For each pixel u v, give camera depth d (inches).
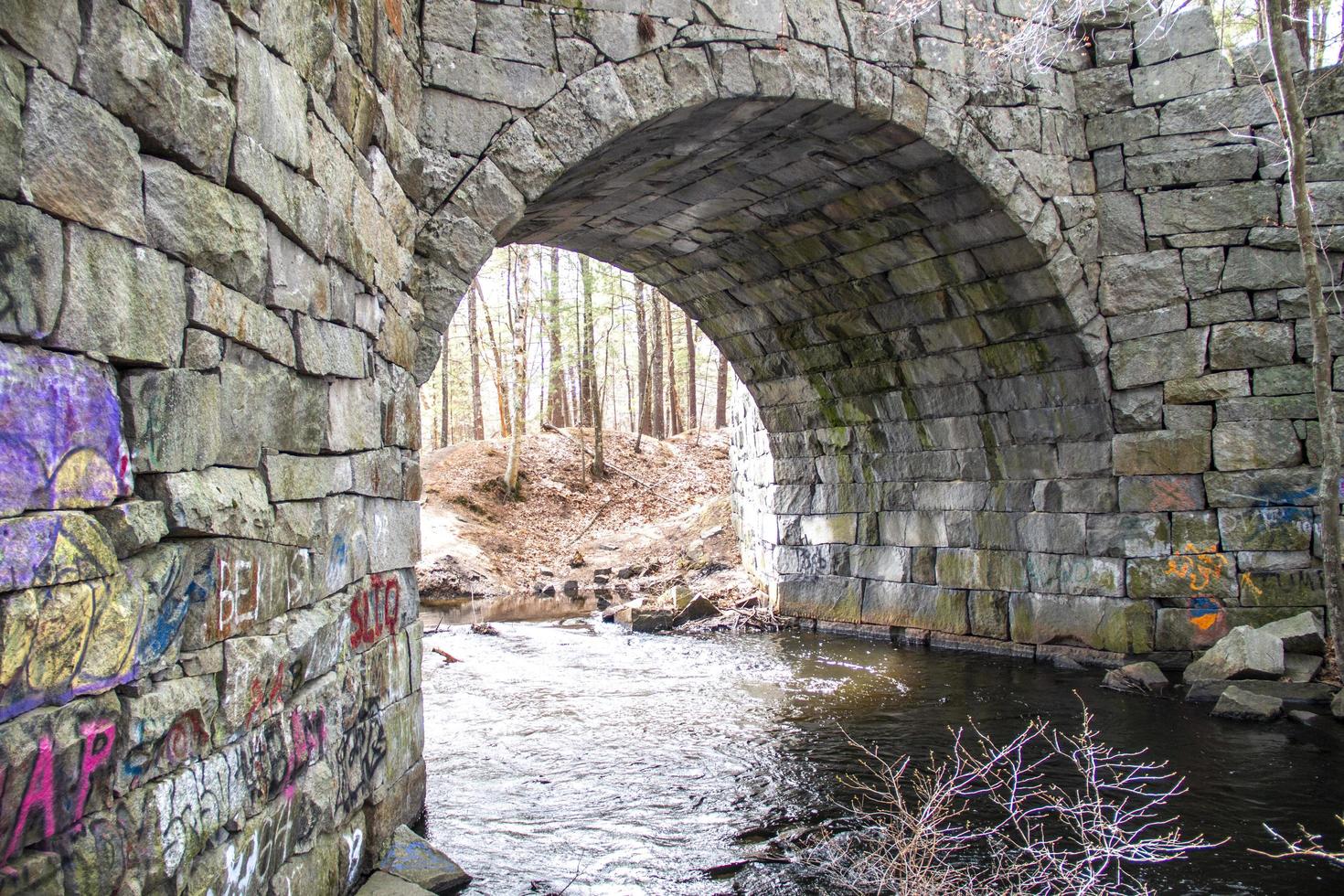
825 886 211.0
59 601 85.2
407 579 226.2
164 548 105.5
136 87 99.0
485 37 254.4
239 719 122.5
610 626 566.6
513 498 936.3
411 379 234.5
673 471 1087.6
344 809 171.9
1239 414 374.6
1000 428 434.0
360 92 185.5
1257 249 372.2
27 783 80.4
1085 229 374.0
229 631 120.7
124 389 99.1
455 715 358.6
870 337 461.4
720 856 227.1
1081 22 374.3
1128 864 219.8
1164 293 377.1
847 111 309.0
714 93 283.1
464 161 250.7
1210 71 373.1
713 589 627.8
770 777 283.9
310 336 153.2
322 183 158.4
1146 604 388.8
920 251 397.7
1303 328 370.0
